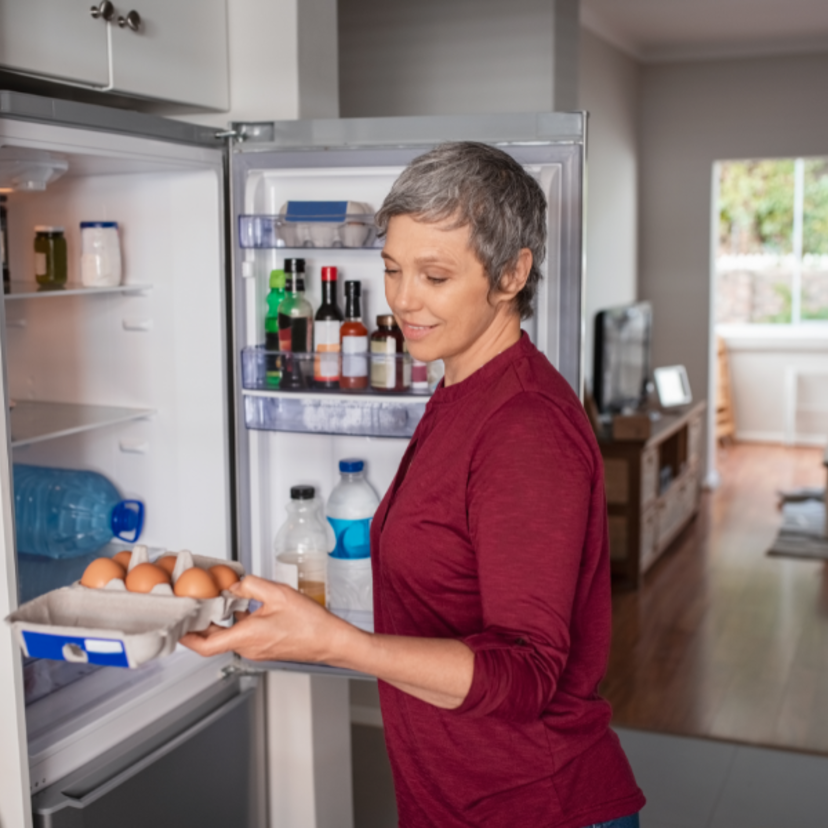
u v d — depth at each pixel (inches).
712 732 121.1
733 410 306.7
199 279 74.0
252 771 76.6
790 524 216.8
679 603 168.6
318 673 73.0
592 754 45.3
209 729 70.1
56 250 74.7
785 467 273.4
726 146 235.5
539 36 118.4
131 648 37.9
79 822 58.4
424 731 45.4
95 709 64.4
